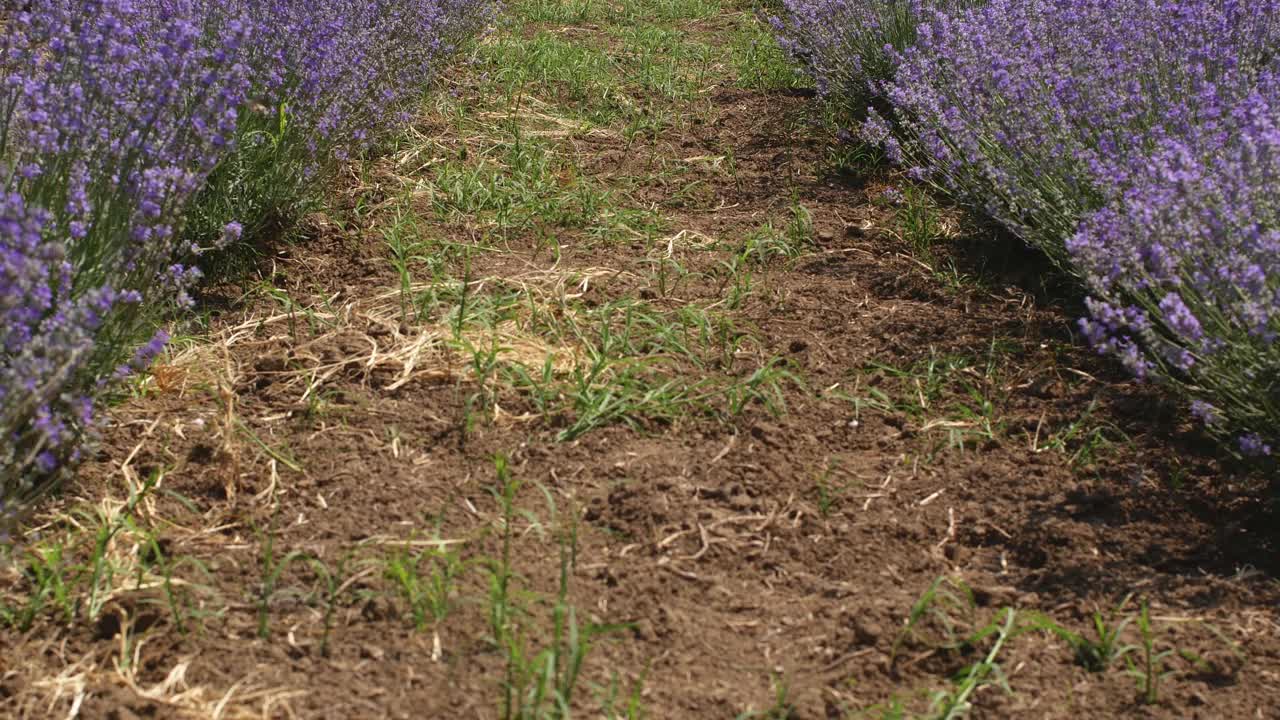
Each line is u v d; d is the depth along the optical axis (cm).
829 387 379
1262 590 278
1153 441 343
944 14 539
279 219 464
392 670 244
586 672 246
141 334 344
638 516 303
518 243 486
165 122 346
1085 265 335
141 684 237
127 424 330
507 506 286
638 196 555
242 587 269
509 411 350
